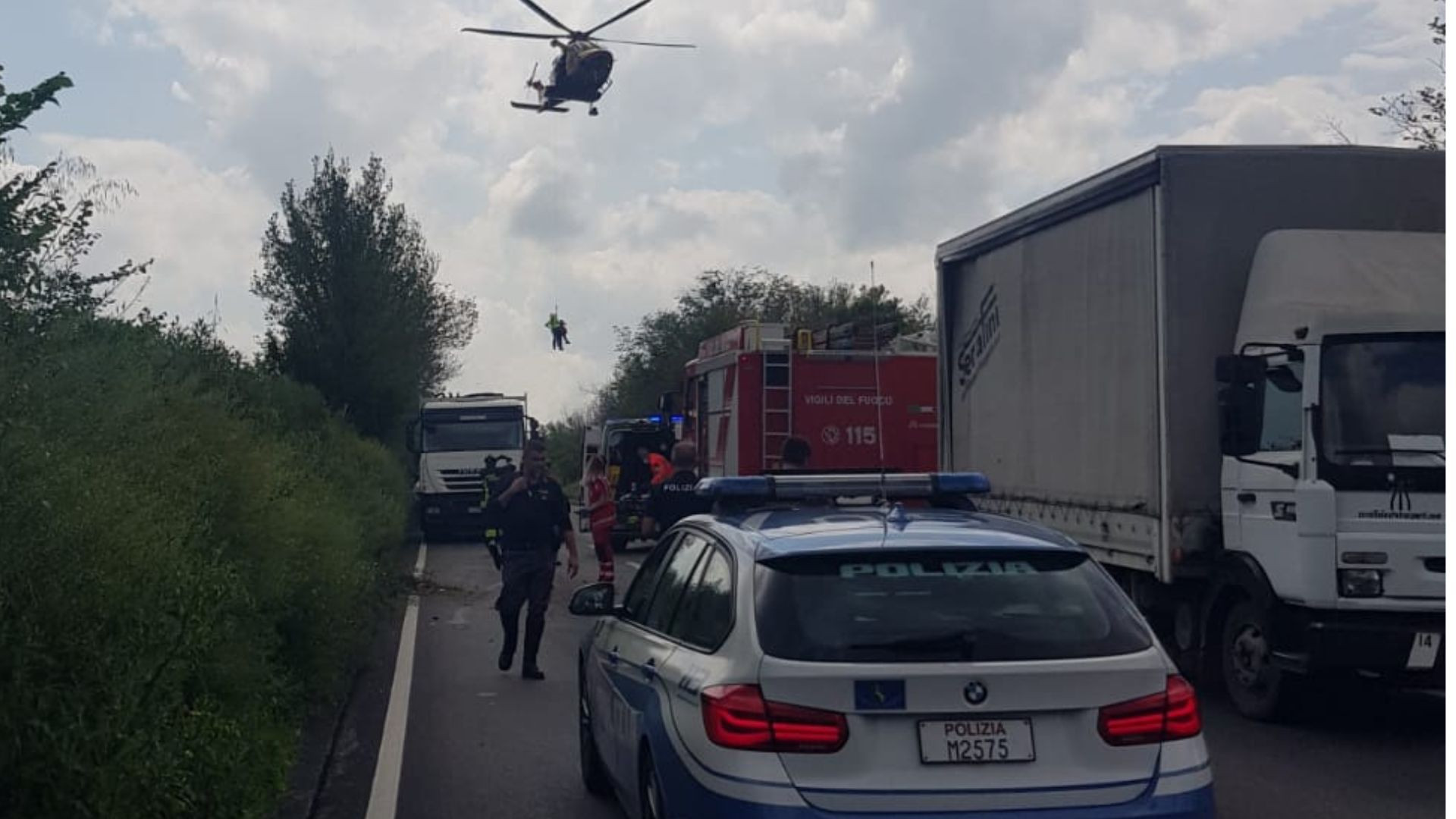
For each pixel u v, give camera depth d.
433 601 19.72
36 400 6.82
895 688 5.01
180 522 7.22
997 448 14.48
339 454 22.36
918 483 7.27
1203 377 10.91
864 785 4.95
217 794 6.26
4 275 7.77
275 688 8.67
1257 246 10.93
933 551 5.50
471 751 9.61
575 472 67.00
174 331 15.28
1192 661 11.46
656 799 5.86
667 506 15.55
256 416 17.44
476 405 34.38
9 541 5.34
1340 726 10.38
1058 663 5.10
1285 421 10.01
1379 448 9.54
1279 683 10.17
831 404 20.70
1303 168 11.04
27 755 5.04
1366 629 9.46
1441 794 8.27
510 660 13.00
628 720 6.44
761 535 5.84
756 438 20.52
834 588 5.35
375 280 34.28
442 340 49.94
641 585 7.40
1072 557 5.59
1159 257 10.95
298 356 33.81
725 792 5.00
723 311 61.44
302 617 10.27
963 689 5.02
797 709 5.02
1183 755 5.12
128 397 8.57
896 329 21.97
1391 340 9.70
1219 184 10.97
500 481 13.58
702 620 5.86
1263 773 8.84
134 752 5.31
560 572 23.92
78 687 5.23
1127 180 11.48
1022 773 5.00
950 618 5.23
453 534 35.00
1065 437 12.80
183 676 6.10
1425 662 9.41
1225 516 10.72
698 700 5.31
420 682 12.58
